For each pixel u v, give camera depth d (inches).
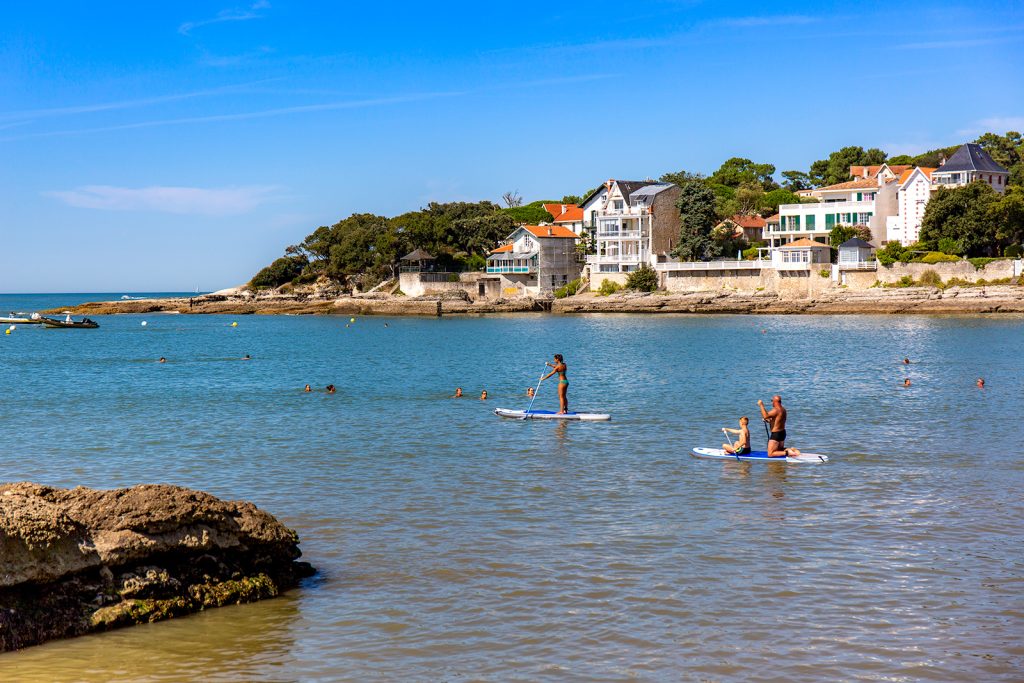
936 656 576.7
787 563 745.0
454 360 2901.1
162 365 2893.7
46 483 1073.5
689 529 844.0
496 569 737.6
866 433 1354.6
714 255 5846.5
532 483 1039.6
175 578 649.0
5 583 577.6
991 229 4736.7
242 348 3695.9
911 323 4168.3
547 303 6151.6
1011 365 2353.6
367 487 1026.1
